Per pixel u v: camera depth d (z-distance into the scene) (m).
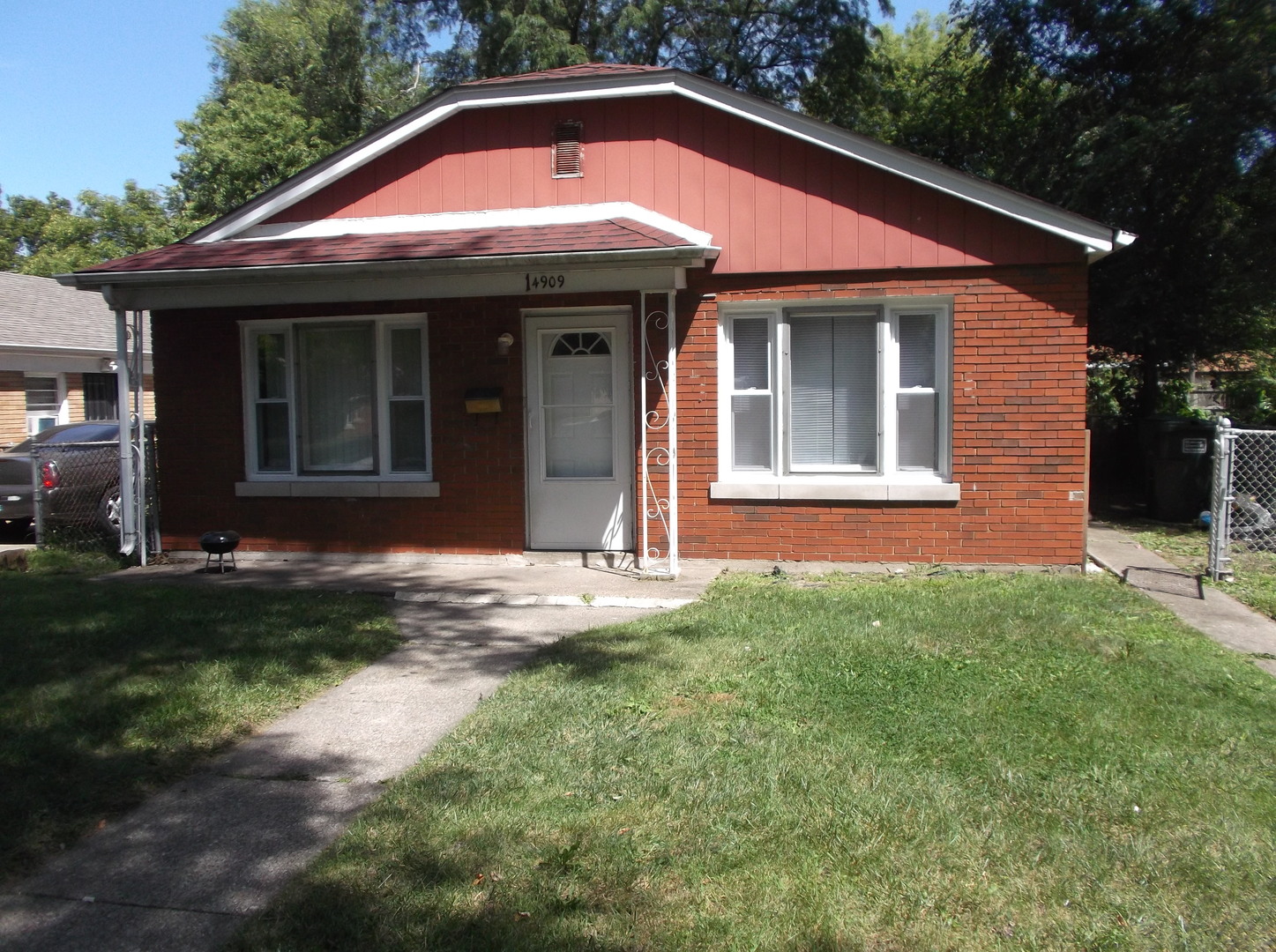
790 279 8.84
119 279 8.59
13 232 43.53
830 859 3.63
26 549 10.19
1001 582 8.13
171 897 3.50
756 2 23.61
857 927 3.22
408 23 26.09
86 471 10.95
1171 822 3.93
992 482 8.70
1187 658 6.00
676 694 5.41
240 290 8.98
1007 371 8.60
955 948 3.13
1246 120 11.67
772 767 4.37
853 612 7.05
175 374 9.88
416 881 3.49
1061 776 4.31
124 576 9.01
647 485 9.12
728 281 8.92
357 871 3.57
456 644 6.68
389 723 5.18
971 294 8.60
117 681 5.61
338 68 27.80
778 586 8.09
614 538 9.49
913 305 8.85
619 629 6.83
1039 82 14.43
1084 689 5.40
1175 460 12.11
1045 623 6.69
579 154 9.17
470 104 9.23
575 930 3.18
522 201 9.30
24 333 18.11
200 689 5.50
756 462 9.16
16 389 18.05
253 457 9.90
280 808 4.19
